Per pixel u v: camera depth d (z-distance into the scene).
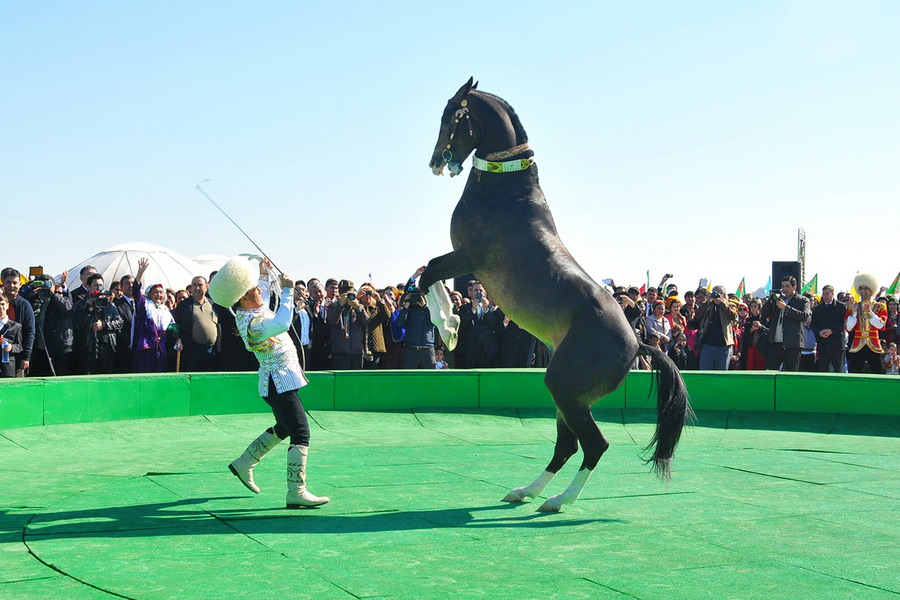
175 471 7.27
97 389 9.67
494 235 6.25
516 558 4.75
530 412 11.53
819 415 11.48
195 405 10.43
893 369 13.30
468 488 6.76
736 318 12.95
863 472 7.72
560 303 5.98
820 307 13.70
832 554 4.91
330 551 4.83
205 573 4.35
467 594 4.06
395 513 5.84
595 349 5.78
